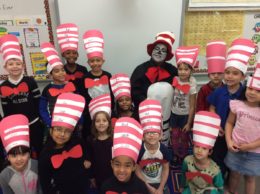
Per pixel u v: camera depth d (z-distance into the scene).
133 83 2.10
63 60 2.26
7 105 1.94
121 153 1.30
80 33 2.14
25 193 1.53
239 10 2.24
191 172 1.65
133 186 1.40
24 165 1.50
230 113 1.73
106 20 2.12
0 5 2.02
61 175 1.59
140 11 2.13
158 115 1.66
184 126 2.11
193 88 2.02
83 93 2.09
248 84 1.55
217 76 1.91
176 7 2.14
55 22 2.13
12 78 1.92
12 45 1.85
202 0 2.16
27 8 2.06
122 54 2.25
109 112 1.79
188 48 1.97
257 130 1.60
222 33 2.30
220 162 1.93
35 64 2.24
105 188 1.43
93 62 1.97
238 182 2.01
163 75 2.06
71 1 2.04
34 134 2.03
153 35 2.21
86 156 1.73
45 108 1.95
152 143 1.65
